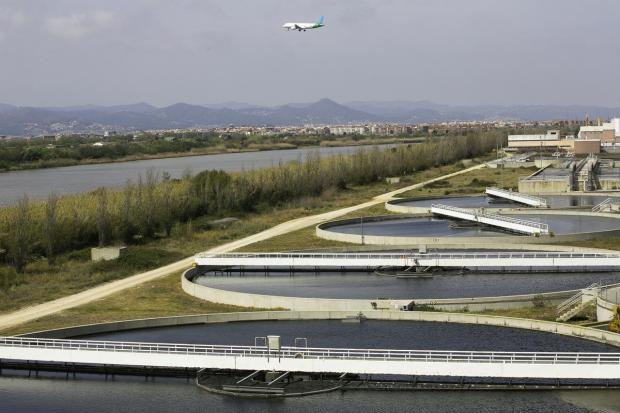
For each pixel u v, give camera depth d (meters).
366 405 74.25
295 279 125.06
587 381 77.38
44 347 87.56
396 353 81.25
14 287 123.44
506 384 77.50
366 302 101.12
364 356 79.94
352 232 166.00
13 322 103.31
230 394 78.19
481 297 104.06
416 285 116.88
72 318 104.12
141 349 85.88
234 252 144.62
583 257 121.88
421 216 185.38
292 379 80.94
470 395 75.50
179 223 176.50
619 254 123.38
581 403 72.75
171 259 144.25
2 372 87.38
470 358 77.44
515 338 88.00
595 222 167.62
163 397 78.62
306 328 95.56
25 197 168.62
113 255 143.50
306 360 80.19
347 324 96.56
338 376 81.31
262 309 105.44
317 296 111.56
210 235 168.62
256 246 154.00
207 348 85.19
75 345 88.06
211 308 107.50
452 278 121.12
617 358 77.44
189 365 83.00
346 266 129.25
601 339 85.81
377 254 128.50
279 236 165.25
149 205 170.25
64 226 153.00
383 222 180.75
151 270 136.25
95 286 124.50
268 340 81.94
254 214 199.50
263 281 124.06
